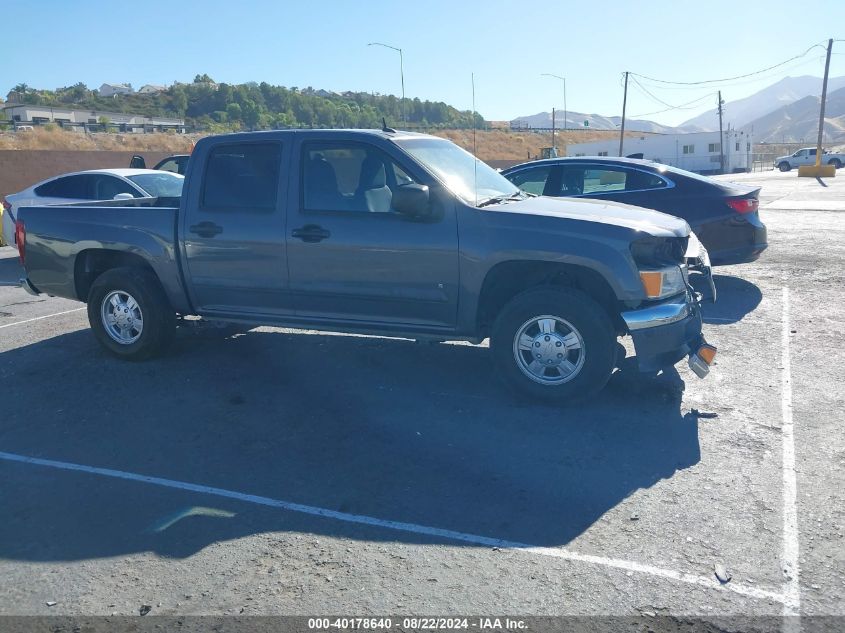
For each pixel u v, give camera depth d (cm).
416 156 590
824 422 523
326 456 492
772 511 405
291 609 336
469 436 516
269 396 606
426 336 595
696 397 578
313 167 612
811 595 334
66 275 723
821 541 375
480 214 560
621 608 329
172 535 401
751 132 7906
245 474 470
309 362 693
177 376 661
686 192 941
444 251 566
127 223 682
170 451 507
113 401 604
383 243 581
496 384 618
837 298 902
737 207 926
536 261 553
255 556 379
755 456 473
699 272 634
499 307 604
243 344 756
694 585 344
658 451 484
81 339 798
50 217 722
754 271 1094
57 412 584
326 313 620
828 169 4459
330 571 363
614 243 531
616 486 439
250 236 626
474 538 389
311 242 604
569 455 481
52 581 363
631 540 382
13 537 404
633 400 574
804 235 1477
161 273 671
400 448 500
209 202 648
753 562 360
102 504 438
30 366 703
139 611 338
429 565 366
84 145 5097
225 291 652
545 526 398
